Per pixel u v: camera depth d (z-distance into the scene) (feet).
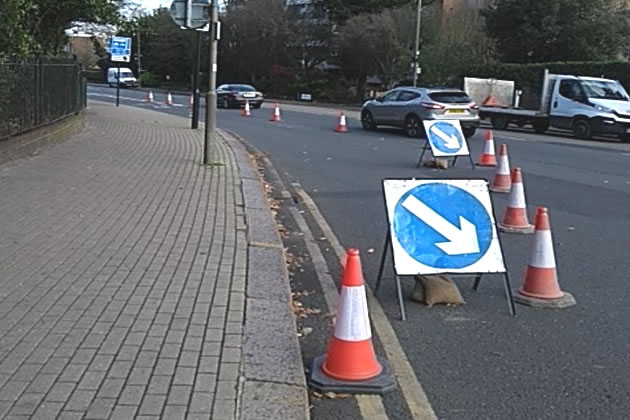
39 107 52.65
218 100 137.69
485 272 21.36
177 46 233.76
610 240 30.50
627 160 61.82
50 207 32.32
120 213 31.86
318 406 15.10
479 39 148.15
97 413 13.67
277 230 30.63
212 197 36.96
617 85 93.04
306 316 20.53
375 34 168.14
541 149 70.33
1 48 51.37
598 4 135.33
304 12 198.90
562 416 14.79
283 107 147.84
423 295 21.95
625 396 15.75
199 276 22.86
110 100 150.30
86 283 21.59
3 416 13.43
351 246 29.07
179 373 15.57
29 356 16.15
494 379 16.56
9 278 21.77
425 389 15.97
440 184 21.84
